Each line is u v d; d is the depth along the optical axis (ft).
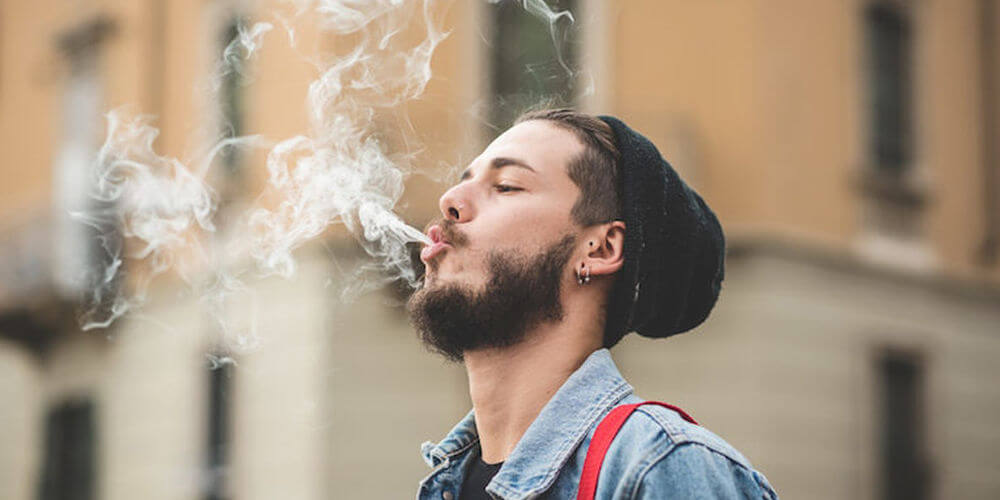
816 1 32.53
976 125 37.17
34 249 39.19
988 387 36.65
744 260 30.81
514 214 5.89
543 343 5.86
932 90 35.78
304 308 29.40
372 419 29.04
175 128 34.35
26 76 42.27
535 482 5.46
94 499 38.14
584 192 5.99
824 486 31.37
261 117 29.86
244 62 30.78
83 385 38.75
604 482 5.24
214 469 32.19
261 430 30.68
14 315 39.65
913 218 34.78
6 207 42.32
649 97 31.27
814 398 31.40
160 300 34.22
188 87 33.86
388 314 29.27
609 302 6.00
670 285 6.32
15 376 42.14
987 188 37.11
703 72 31.19
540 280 5.82
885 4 34.68
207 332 32.19
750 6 30.81
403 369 29.27
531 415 5.80
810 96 32.04
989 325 36.96
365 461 28.99
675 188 6.26
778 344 30.73
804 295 31.42
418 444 29.22
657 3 31.53
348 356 29.09
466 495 5.98
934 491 34.04
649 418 5.37
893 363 34.12
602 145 6.14
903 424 34.24
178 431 33.81
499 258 5.82
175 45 34.94
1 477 41.96
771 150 30.66
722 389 30.32
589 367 5.75
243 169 30.66
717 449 5.31
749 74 30.73
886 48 34.96
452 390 29.60
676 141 30.66
